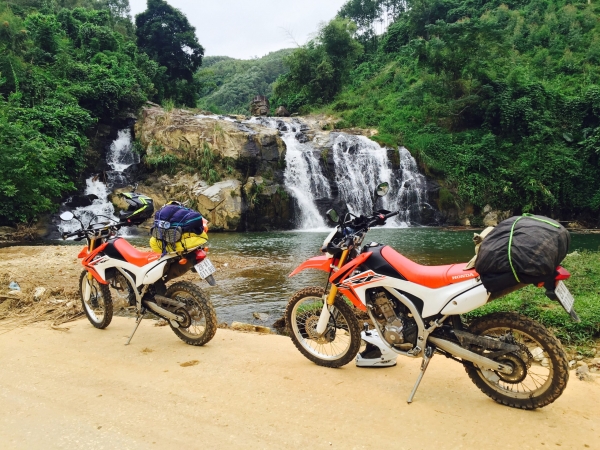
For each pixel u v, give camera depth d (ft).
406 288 9.91
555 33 112.16
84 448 7.86
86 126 65.41
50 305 18.16
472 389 10.12
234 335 14.40
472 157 75.46
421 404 9.35
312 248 39.63
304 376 10.93
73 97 67.87
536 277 8.09
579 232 62.18
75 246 40.01
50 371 11.38
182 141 65.57
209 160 63.31
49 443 8.04
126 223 15.20
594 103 81.97
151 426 8.57
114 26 116.26
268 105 115.96
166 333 14.70
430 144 78.84
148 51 110.63
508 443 7.78
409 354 10.03
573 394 9.80
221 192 59.77
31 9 101.14
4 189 47.34
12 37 73.77
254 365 11.68
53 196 57.21
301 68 120.98
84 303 15.90
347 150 72.74
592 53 100.89
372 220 11.19
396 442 7.88
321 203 67.21
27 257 32.55
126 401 9.64
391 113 96.12
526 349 9.12
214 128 64.85
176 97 110.22
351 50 122.01
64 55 74.43
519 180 74.95
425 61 90.02
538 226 8.32
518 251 8.06
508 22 119.65
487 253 8.41
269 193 62.08
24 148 48.93
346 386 10.32
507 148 79.92
